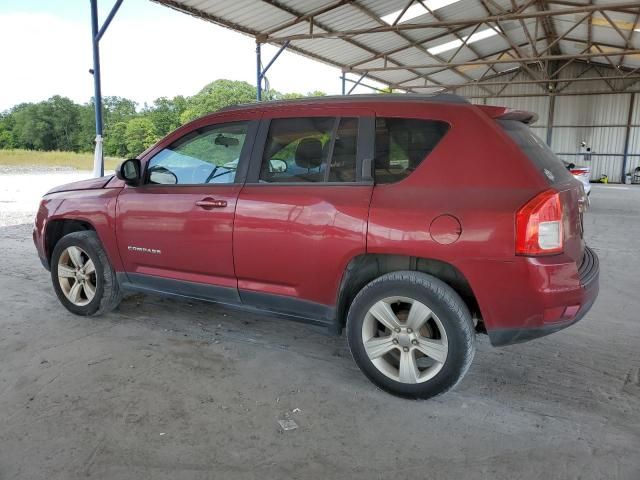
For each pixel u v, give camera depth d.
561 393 2.93
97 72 9.39
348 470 2.22
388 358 2.98
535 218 2.45
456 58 21.31
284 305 3.16
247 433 2.49
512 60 17.38
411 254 2.67
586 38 19.94
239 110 3.44
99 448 2.34
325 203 2.91
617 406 2.79
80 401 2.76
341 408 2.75
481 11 15.09
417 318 2.73
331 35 12.94
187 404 2.75
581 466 2.25
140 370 3.15
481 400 2.85
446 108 2.79
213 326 3.95
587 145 26.03
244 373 3.15
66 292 4.12
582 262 2.93
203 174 3.47
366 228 2.76
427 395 2.76
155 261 3.63
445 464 2.27
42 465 2.21
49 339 3.62
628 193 18.14
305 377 3.11
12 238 7.47
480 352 3.52
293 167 3.13
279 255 3.07
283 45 14.27
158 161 3.70
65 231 4.32
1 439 2.39
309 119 3.13
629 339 3.77
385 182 2.84
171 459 2.27
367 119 2.95
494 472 2.21
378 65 20.28
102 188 3.96
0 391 2.86
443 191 2.67
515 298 2.50
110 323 3.96
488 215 2.50
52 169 26.58
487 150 2.64
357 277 3.05
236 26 12.57
